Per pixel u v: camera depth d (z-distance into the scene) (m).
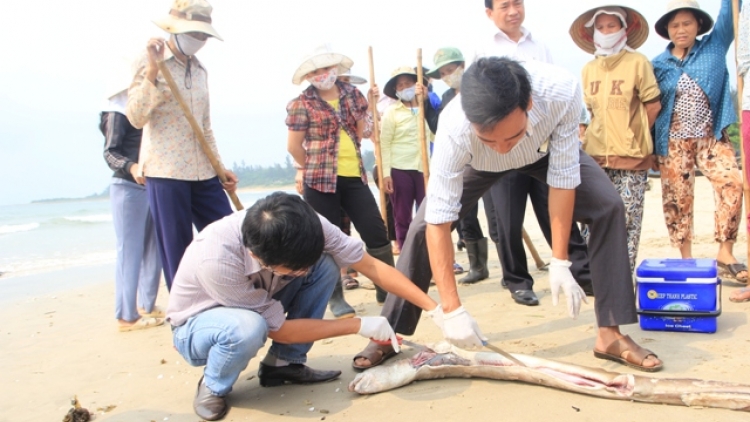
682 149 4.58
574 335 3.66
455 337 2.81
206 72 4.33
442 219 2.85
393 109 6.10
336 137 4.67
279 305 2.91
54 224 20.52
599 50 4.36
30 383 3.67
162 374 3.62
